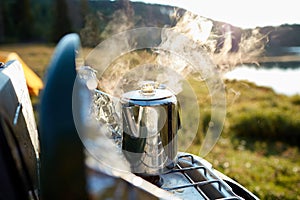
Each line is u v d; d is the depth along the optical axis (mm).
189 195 1069
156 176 1094
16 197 695
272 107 5832
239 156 4645
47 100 668
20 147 797
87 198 646
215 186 1102
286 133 5406
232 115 5727
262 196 3559
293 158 4621
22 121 987
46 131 645
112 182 677
